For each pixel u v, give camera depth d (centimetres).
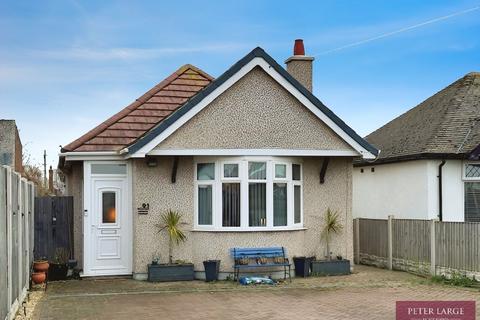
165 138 1466
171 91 1734
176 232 1506
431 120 2105
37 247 1661
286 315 1085
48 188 4903
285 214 1590
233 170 1543
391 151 2114
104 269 1551
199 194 1568
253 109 1548
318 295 1305
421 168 1919
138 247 1525
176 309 1141
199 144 1503
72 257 1670
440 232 1554
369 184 2284
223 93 1527
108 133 1590
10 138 1952
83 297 1274
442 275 1535
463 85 2203
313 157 1661
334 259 1645
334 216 1656
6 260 913
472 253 1448
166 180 1548
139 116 1647
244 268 1520
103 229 1557
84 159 1548
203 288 1393
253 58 1523
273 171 1560
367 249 1902
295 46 1816
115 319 1049
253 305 1185
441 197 1869
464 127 1964
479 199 1886
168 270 1493
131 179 1570
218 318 1059
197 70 1814
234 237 1529
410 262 1675
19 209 1108
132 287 1405
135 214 1530
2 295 866
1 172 871
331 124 1579
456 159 1875
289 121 1569
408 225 1689
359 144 1597
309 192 1655
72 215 1689
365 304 1193
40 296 1281
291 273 1580
